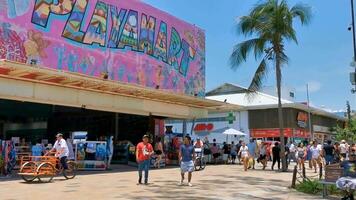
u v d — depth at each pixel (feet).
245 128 150.71
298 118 150.61
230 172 72.49
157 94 80.43
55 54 67.15
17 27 61.67
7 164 58.65
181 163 50.01
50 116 84.89
